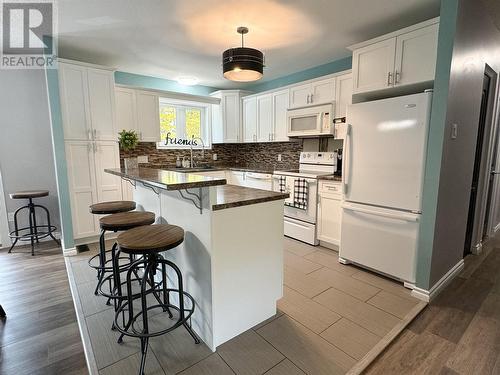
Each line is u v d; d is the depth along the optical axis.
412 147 2.22
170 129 4.83
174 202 1.98
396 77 2.35
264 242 1.86
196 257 1.75
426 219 2.19
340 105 3.31
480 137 3.04
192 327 1.88
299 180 3.48
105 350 1.67
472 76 2.36
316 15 2.45
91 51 3.27
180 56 3.46
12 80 3.37
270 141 4.40
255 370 1.52
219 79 4.55
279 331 1.84
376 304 2.15
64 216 3.08
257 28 2.69
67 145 3.18
